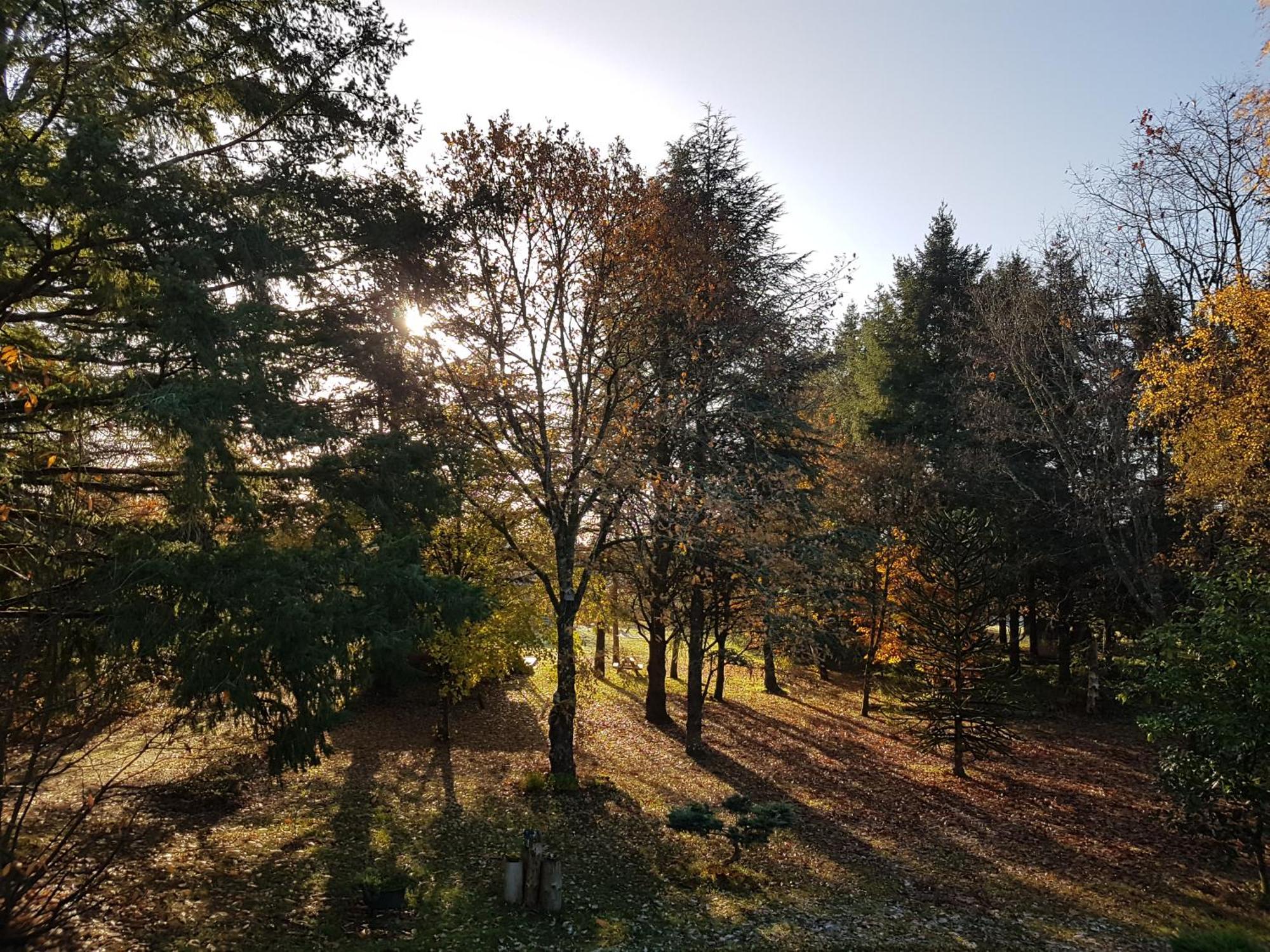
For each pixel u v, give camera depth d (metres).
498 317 16.36
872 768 20.78
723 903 11.69
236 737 16.33
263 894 9.84
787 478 18.28
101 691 7.31
